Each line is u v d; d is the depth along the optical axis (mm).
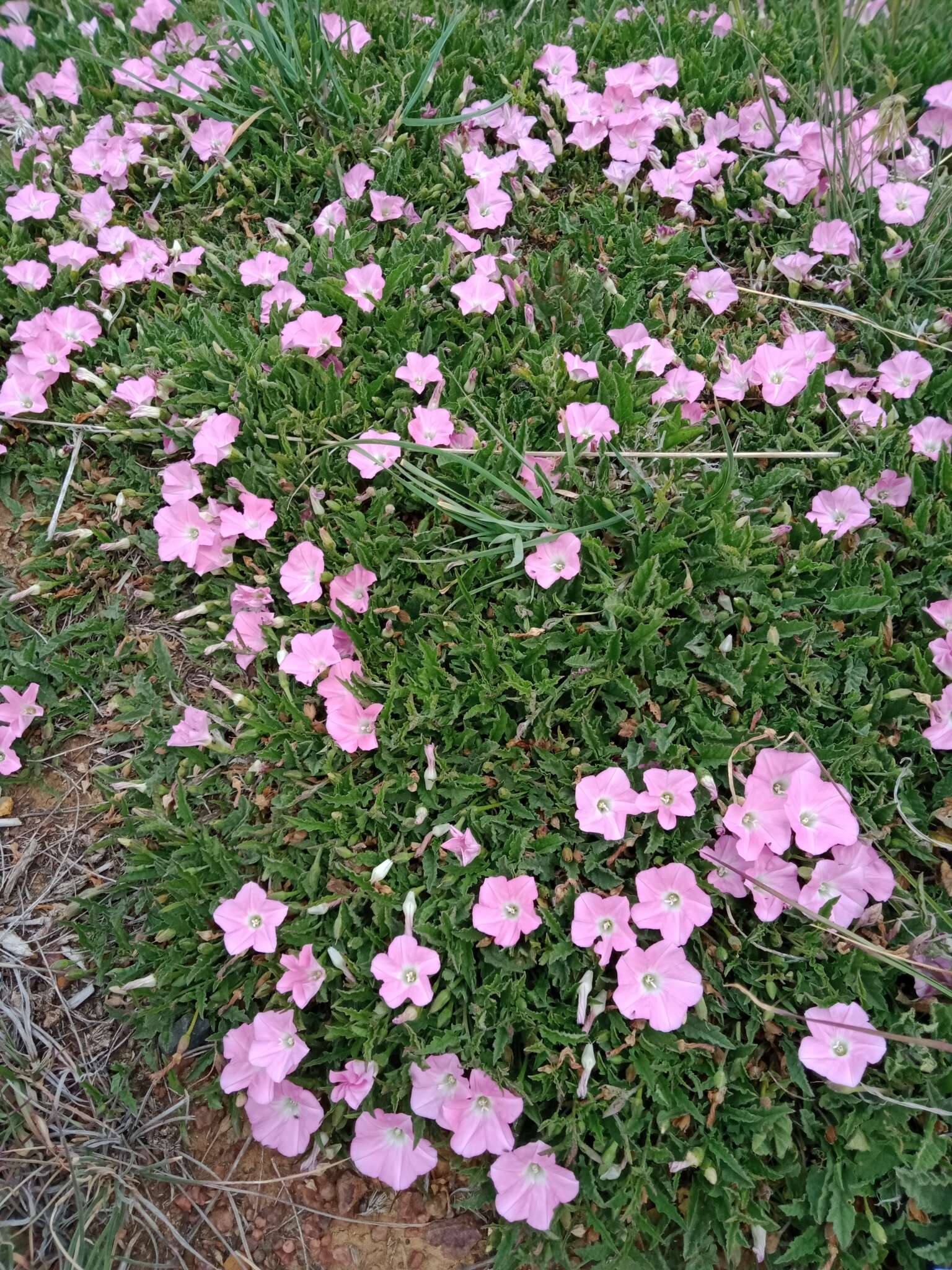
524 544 316
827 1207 269
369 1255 287
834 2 445
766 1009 277
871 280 403
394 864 303
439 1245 288
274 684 338
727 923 296
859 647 323
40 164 437
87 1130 297
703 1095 283
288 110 423
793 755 293
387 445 339
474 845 296
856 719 314
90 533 364
